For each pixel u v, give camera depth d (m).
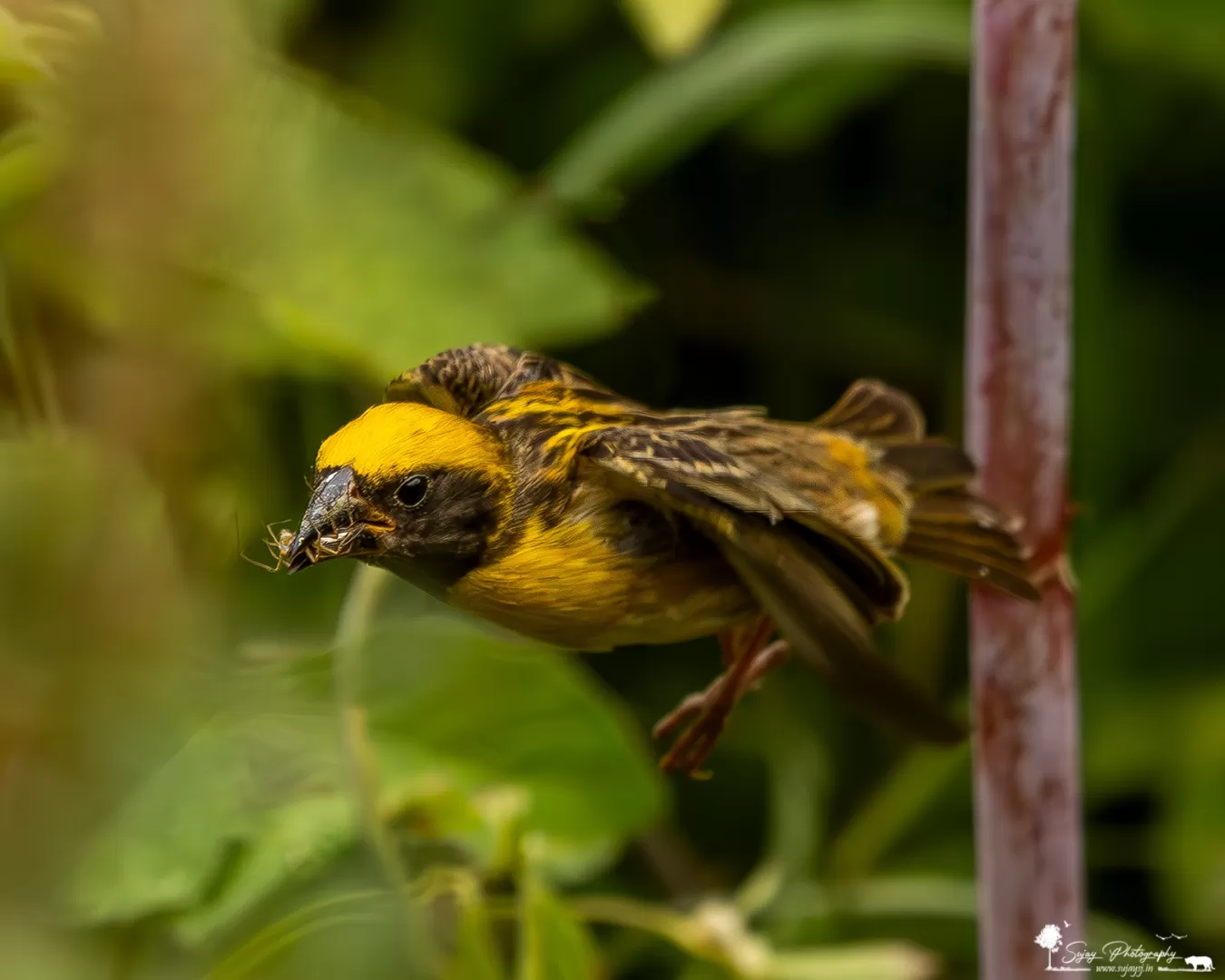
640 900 3.95
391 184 3.82
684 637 3.75
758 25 3.91
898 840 3.97
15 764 3.70
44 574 3.71
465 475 3.72
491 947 3.79
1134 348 4.00
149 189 3.73
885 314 4.02
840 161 4.02
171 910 3.75
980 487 3.76
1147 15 3.95
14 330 3.73
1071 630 3.76
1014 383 3.76
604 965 3.89
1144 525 3.99
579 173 3.88
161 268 3.73
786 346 4.02
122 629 3.71
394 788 3.80
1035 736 3.76
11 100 3.72
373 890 3.76
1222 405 4.00
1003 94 3.76
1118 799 4.01
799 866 3.92
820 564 3.71
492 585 3.72
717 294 4.01
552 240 3.83
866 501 3.75
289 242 3.79
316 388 3.85
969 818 3.97
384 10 3.96
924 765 3.95
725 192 4.01
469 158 3.83
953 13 3.93
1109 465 3.99
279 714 3.77
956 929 3.96
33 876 3.71
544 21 3.96
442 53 3.96
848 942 3.96
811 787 3.94
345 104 3.81
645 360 4.00
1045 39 3.75
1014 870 3.76
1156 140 4.00
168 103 3.73
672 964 3.94
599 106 3.96
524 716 3.81
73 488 3.71
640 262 4.00
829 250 4.01
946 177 4.02
